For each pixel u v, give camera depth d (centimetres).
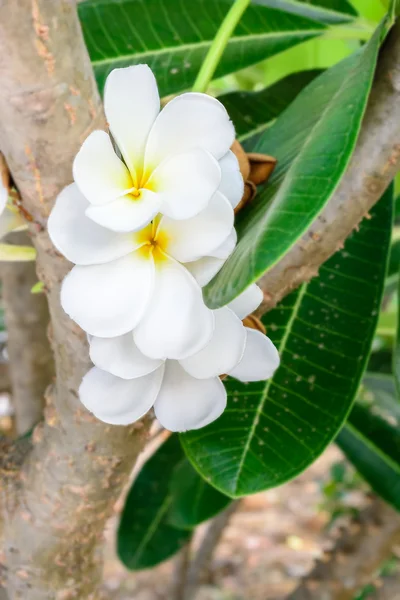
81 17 64
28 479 64
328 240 54
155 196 43
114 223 42
